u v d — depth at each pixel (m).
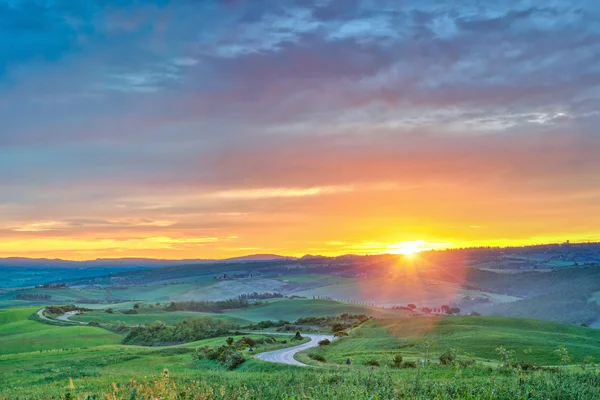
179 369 70.19
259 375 43.12
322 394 19.66
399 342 111.12
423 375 35.59
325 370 51.59
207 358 79.88
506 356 46.59
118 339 167.88
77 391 29.53
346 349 111.44
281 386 24.59
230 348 84.06
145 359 90.19
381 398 17.19
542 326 127.69
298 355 83.81
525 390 17.50
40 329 183.25
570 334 111.00
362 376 28.47
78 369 74.50
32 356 104.38
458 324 129.75
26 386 51.44
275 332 180.12
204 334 159.50
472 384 20.08
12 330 183.00
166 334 163.38
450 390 18.72
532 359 80.12
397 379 24.12
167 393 16.98
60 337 161.38
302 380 29.62
